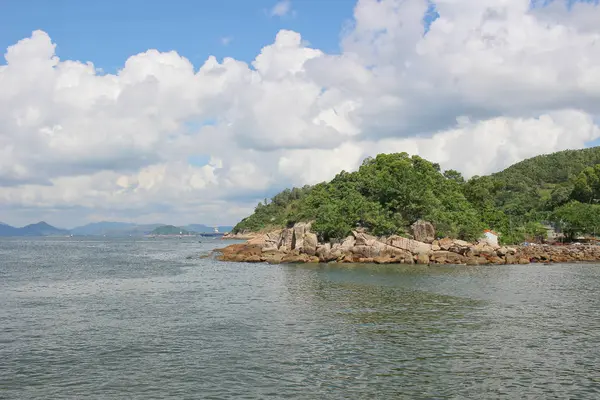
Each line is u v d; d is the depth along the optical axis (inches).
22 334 1379.2
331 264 3786.9
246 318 1584.6
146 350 1208.2
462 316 1600.6
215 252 5649.6
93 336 1352.1
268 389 945.5
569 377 1013.2
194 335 1354.6
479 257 3865.7
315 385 965.2
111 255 5492.1
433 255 3823.8
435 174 5629.9
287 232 4798.2
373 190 4911.4
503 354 1163.9
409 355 1155.3
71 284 2564.0
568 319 1553.9
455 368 1065.5
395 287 2317.9
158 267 3700.8
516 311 1686.8
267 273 3122.5
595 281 2573.8
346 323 1498.5
